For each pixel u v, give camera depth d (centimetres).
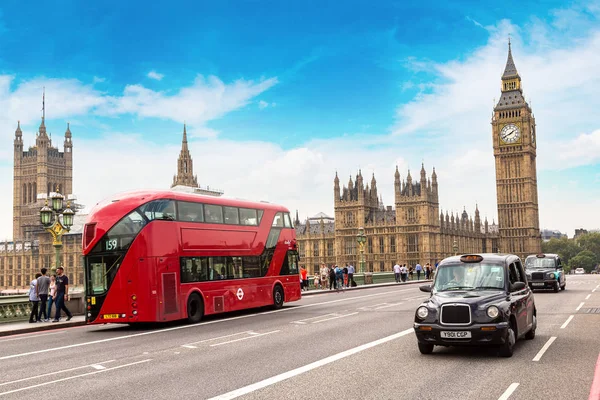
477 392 1242
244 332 2416
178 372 1554
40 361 1847
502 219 17475
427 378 1391
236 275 3316
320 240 15162
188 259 2958
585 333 2091
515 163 17425
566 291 4656
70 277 16288
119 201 2817
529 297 1892
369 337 2119
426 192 13988
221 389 1330
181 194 3008
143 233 2745
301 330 2409
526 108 17438
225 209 3319
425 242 13862
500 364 1537
